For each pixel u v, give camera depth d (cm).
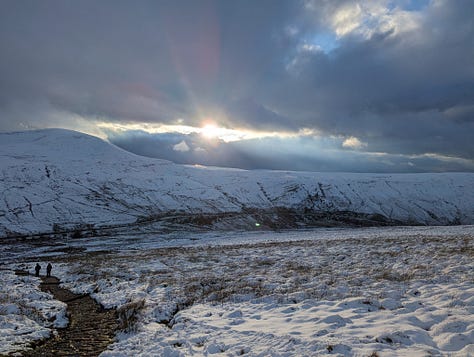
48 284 2578
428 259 1923
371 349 730
